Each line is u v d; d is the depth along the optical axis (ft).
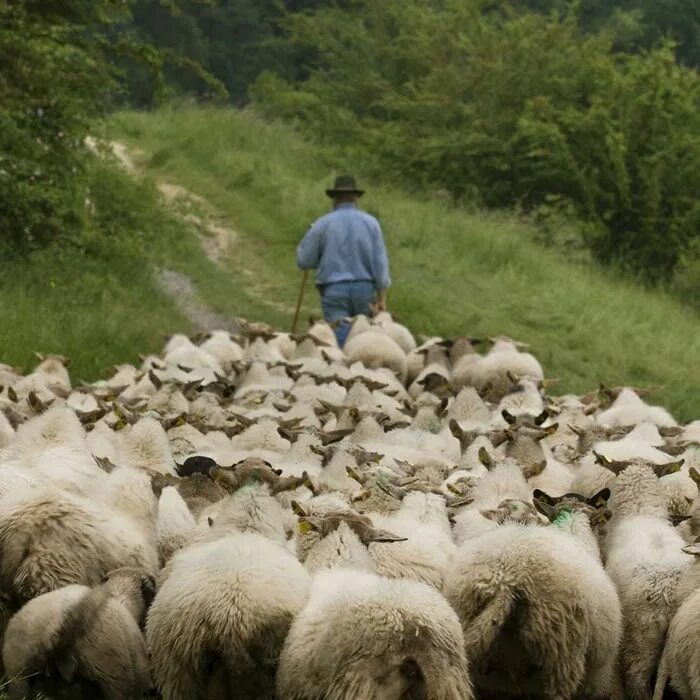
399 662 22.45
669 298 106.63
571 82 128.06
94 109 88.58
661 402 71.61
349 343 59.31
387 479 31.22
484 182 122.83
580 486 33.71
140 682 25.86
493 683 25.77
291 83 179.93
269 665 24.18
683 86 125.80
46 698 25.09
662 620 27.12
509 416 39.70
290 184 107.14
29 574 27.27
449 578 26.14
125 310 72.13
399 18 150.10
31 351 57.21
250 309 81.35
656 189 116.78
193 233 94.32
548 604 24.89
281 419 41.78
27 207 77.97
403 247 95.50
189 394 45.80
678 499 33.14
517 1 181.68
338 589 23.97
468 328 79.25
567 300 88.12
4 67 81.56
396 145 125.90
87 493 30.58
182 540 30.48
